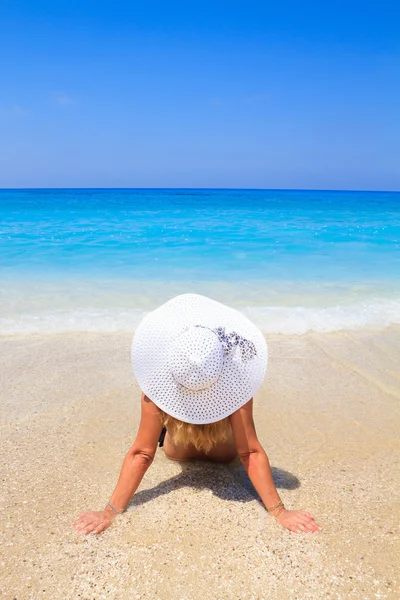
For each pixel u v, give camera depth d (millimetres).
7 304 7207
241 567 2270
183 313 2535
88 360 5023
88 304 7301
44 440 3475
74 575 2221
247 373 2443
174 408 2443
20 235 15625
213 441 2598
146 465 2637
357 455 3352
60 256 11695
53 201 45156
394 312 6895
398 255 12305
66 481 2975
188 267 10508
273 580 2199
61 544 2410
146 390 2482
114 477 3029
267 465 2629
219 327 2459
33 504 2738
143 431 2604
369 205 42219
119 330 6043
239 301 7570
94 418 3828
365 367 4992
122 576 2219
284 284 8891
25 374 4629
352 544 2418
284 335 5973
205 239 15211
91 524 2525
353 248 13492
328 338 5875
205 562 2299
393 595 2115
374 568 2262
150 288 8469
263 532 2498
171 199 53125
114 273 9773
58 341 5590
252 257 11898
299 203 45594
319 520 2609
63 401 4098
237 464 3193
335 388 4492
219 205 39438
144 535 2473
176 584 2176
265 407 4109
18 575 2221
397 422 3869
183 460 3215
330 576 2217
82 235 15828
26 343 5504
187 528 2523
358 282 9117
